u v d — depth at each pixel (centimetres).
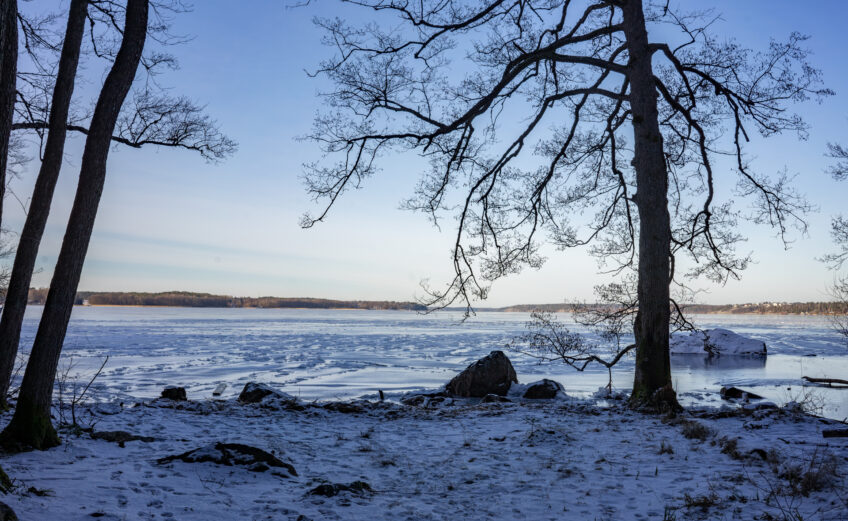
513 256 1420
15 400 982
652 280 1153
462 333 6562
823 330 7869
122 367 2516
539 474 632
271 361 2952
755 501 489
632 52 1194
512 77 1206
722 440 734
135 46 675
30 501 422
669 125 1453
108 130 669
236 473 584
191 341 4412
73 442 673
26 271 877
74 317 10681
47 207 860
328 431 938
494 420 1045
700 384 2141
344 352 3603
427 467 683
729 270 1402
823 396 1722
